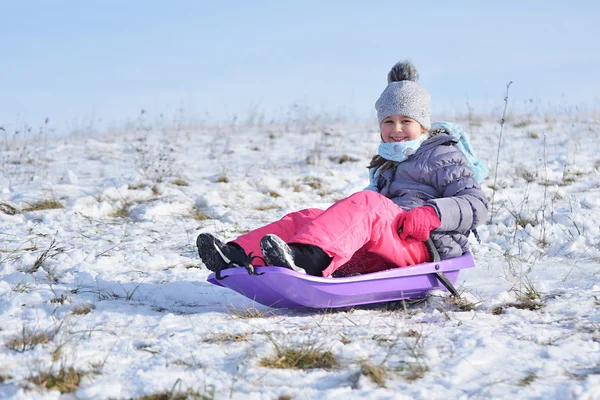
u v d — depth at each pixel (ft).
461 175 11.42
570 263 14.14
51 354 8.26
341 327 9.64
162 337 9.19
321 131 50.24
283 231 10.87
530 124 46.60
